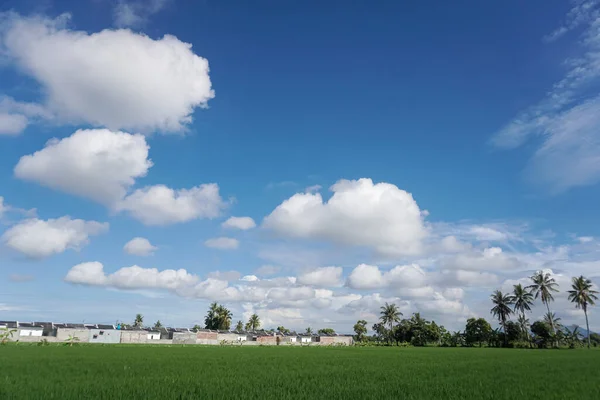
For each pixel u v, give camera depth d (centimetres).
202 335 9694
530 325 10350
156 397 1284
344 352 5853
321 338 12525
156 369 2355
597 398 1452
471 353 5694
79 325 8150
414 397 1412
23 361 2650
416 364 3192
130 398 1259
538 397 1461
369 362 3450
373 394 1464
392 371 2506
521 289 10369
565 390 1653
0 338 6644
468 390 1605
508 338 10569
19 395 1262
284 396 1381
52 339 7319
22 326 7456
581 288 9456
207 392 1412
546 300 9975
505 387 1728
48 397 1241
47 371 2048
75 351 4131
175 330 9781
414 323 12250
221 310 12900
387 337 12938
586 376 2244
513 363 3375
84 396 1275
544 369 2745
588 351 6888
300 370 2511
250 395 1382
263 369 2550
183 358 3478
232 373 2206
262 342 11256
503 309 10500
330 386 1700
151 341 8731
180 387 1537
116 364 2558
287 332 13312
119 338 8175
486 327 11644
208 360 3319
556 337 9875
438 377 2145
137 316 12575
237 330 12250
